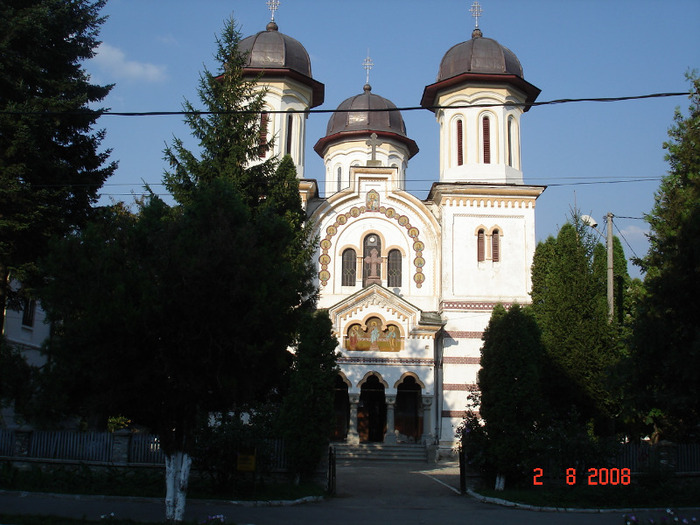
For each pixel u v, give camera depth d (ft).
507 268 123.03
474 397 80.23
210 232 49.49
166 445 52.16
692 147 86.74
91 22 90.68
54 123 81.71
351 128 158.10
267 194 87.40
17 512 54.24
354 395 115.65
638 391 57.57
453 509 65.16
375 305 118.32
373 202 131.13
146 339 48.57
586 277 96.37
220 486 68.08
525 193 124.77
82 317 49.75
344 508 65.00
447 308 121.49
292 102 132.77
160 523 49.49
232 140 87.04
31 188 79.15
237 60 90.27
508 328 76.38
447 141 131.03
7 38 79.87
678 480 72.69
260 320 49.52
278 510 62.03
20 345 100.42
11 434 74.02
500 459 72.69
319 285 127.54
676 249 61.21
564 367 93.20
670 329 54.70
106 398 49.60
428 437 114.21
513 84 129.90
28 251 80.89
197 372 50.03
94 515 54.65
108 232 55.72
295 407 74.38
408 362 116.67
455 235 124.06
